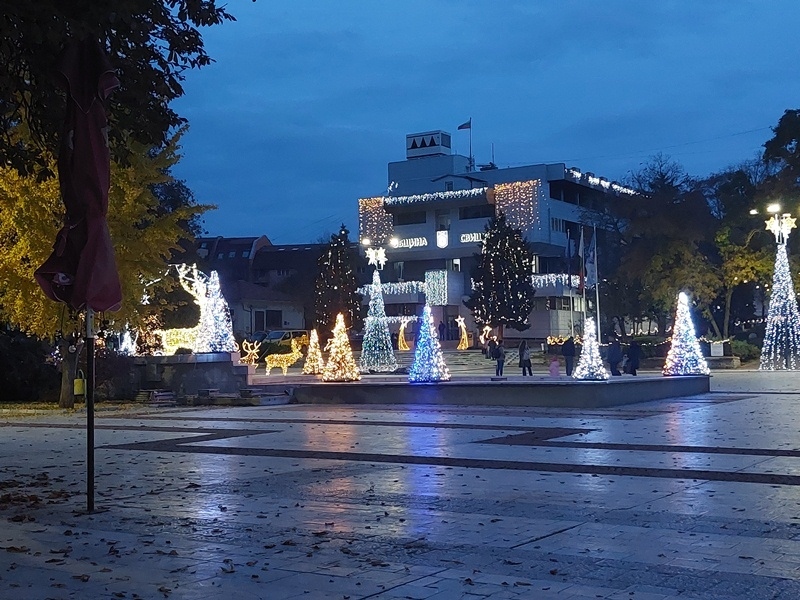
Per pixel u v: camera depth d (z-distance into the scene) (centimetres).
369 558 833
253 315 8231
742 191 5588
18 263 2730
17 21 1043
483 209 7769
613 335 6284
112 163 2627
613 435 1845
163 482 1320
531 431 1950
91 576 783
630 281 6228
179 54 1288
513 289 6500
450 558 828
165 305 3269
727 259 5631
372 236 8156
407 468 1423
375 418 2352
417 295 7575
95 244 1072
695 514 1014
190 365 3225
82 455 1673
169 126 1320
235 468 1453
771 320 4947
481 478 1305
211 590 734
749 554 823
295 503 1129
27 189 2619
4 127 1305
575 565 794
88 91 1071
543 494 1162
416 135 8694
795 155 5194
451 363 5778
